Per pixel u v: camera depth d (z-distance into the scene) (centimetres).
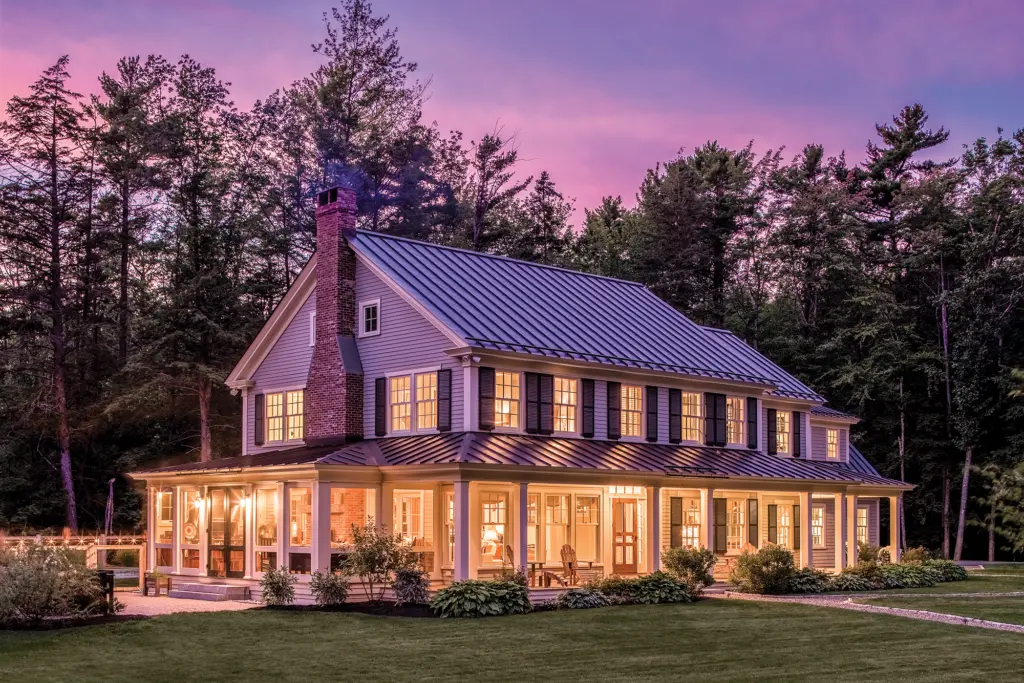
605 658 1962
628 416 3397
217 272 4800
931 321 6234
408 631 2245
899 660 1977
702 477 3180
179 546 3238
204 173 5019
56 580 2348
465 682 1739
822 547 4131
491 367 2958
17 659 1912
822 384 6372
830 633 2281
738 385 3731
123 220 5106
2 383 4841
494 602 2506
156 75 5316
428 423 3023
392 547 2641
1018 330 5788
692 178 6950
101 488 4962
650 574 2864
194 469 3212
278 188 5397
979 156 6272
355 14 5844
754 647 2102
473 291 3297
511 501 3009
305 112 5603
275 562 2886
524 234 6531
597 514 3231
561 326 3347
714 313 6725
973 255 5744
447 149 6162
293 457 3031
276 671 1816
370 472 2845
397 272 3184
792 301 6812
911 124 6788
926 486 6038
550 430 3114
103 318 4872
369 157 5669
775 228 6719
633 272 6812
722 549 3491
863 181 6838
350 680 1747
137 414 4791
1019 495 5194
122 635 2173
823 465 4228
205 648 2041
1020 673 1864
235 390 3681
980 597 3105
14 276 4812
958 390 5684
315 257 3347
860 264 6359
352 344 3250
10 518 4616
